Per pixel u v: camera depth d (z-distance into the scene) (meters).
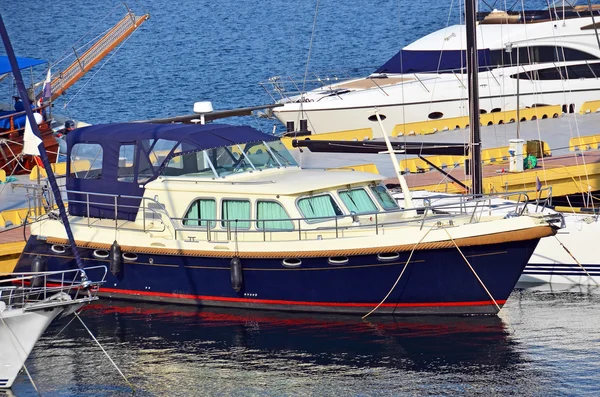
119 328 64.50
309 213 64.94
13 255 71.25
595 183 88.94
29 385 56.53
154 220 67.69
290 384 56.09
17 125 99.44
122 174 69.38
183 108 168.62
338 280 64.25
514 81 118.25
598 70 120.38
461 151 74.44
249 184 65.62
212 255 65.19
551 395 54.03
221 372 57.91
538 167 89.69
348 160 97.25
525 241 62.22
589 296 70.94
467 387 55.25
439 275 63.28
